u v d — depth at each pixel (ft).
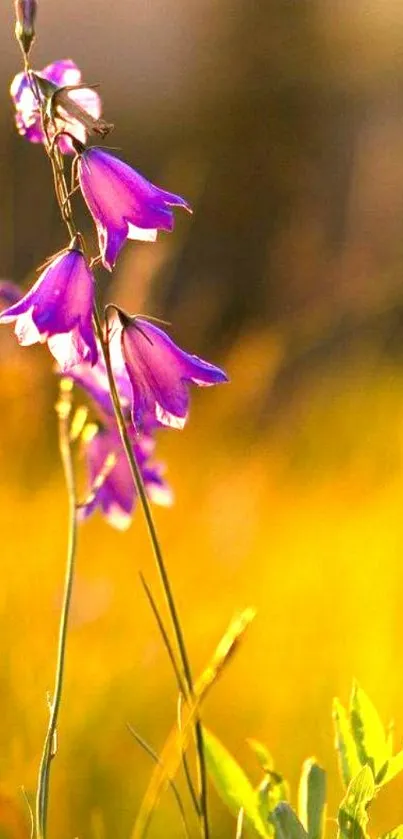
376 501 3.46
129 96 7.91
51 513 3.32
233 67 7.64
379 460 3.87
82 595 2.97
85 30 7.93
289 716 2.75
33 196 5.30
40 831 2.02
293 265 5.09
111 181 2.00
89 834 2.56
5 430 3.25
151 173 7.79
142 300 3.38
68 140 2.03
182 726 2.03
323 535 3.32
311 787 2.08
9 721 2.69
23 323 2.01
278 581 3.16
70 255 2.01
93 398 2.19
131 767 2.66
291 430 4.30
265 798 2.13
